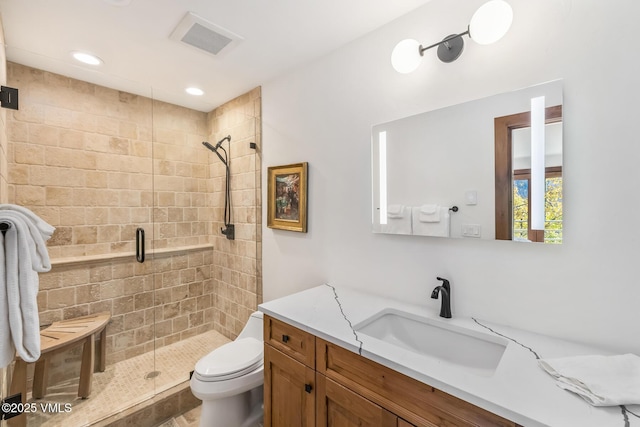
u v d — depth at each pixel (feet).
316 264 6.07
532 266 3.51
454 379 2.59
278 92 6.84
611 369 2.55
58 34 5.09
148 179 8.11
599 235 3.09
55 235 6.57
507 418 2.22
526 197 3.52
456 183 4.08
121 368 7.20
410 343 4.16
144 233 7.97
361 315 4.12
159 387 6.38
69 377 5.95
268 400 4.49
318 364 3.71
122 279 7.52
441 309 4.04
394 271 4.81
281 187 6.80
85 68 6.30
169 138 8.50
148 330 7.95
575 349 3.08
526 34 3.50
